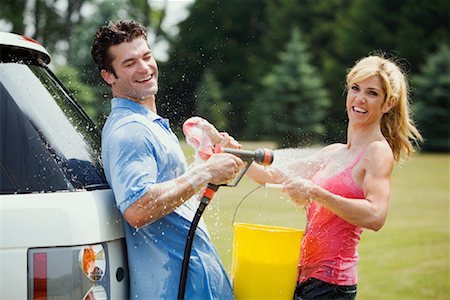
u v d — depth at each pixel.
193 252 3.44
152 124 3.45
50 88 3.58
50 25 27.52
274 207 10.07
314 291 3.78
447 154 29.70
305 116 31.47
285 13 39.84
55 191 3.08
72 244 3.00
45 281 2.96
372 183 3.68
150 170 3.28
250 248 3.67
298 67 31.97
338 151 3.98
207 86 32.25
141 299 3.34
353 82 3.87
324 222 3.80
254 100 33.91
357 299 6.79
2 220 2.95
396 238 10.18
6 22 26.55
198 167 3.34
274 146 28.44
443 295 6.97
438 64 32.47
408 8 36.75
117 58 3.51
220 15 39.84
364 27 37.00
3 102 3.16
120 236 3.31
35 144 3.14
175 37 36.84
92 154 3.52
